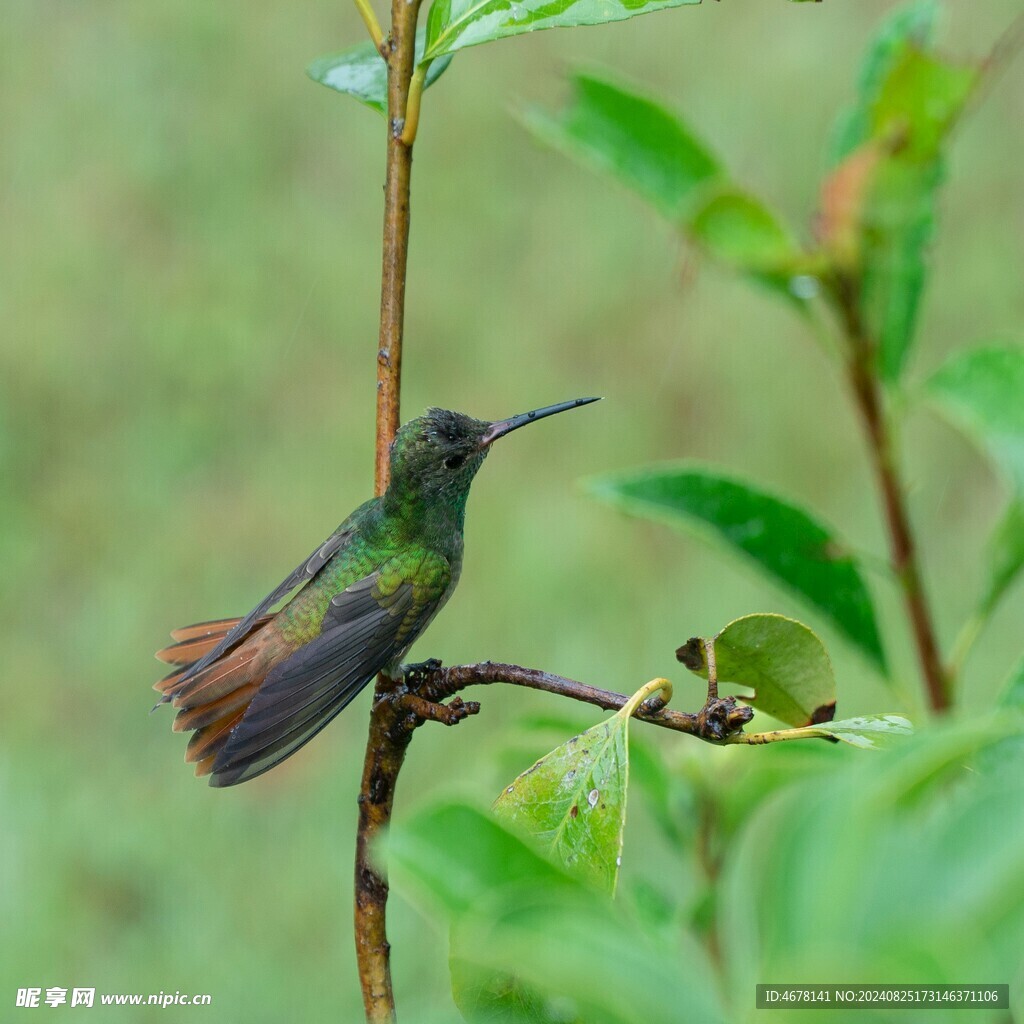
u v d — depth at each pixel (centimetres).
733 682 356
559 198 1853
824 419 1540
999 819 159
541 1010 217
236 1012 1098
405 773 1235
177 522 1599
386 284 397
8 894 1178
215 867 1211
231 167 1975
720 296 1677
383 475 396
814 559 469
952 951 149
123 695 1429
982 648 1223
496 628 1408
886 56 476
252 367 1741
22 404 1716
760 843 513
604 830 306
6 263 1856
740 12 1944
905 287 460
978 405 459
